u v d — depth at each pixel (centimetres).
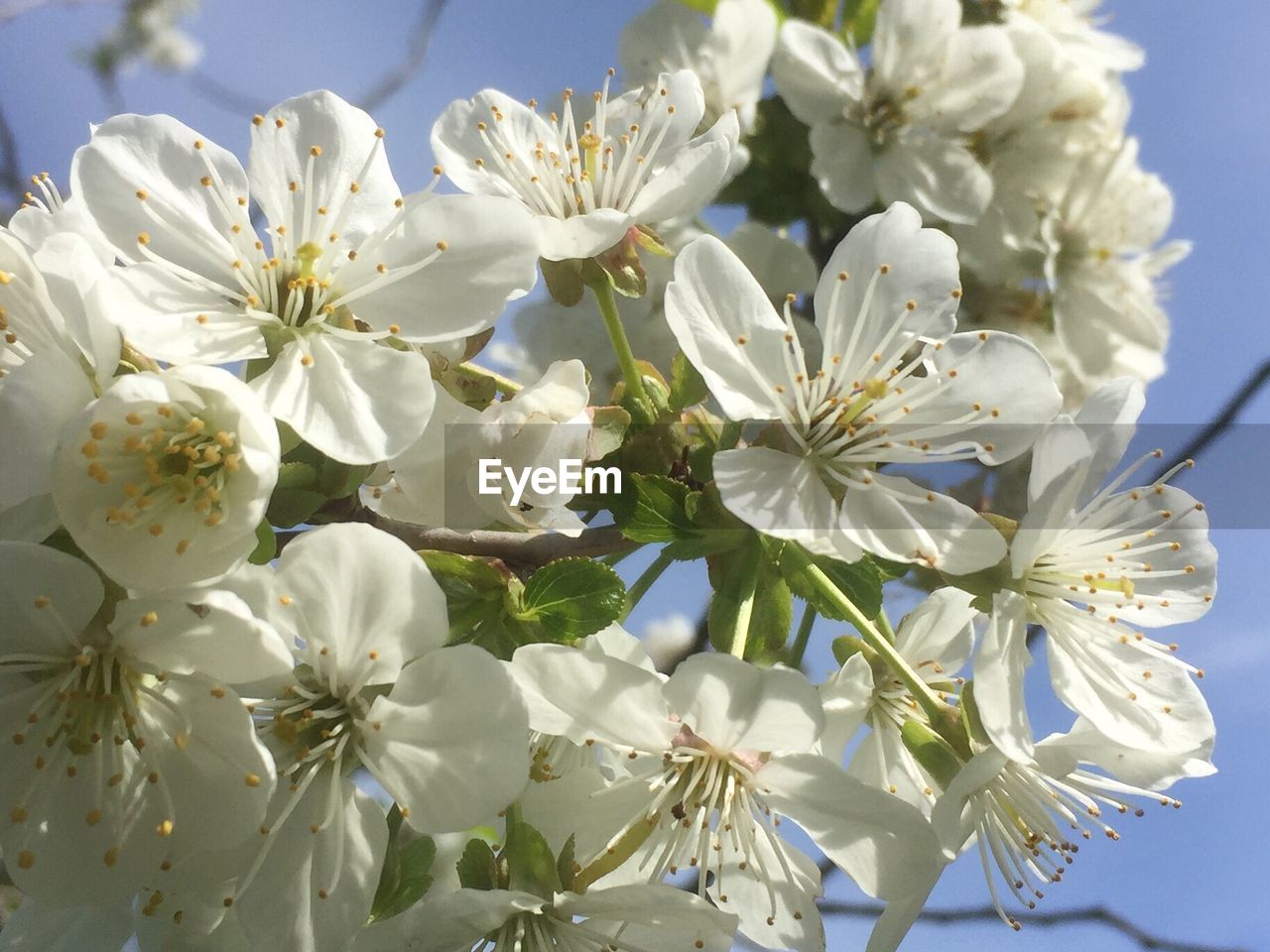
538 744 9
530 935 8
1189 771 9
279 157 9
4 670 7
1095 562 9
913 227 9
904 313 9
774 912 9
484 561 8
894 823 8
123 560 7
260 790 7
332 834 8
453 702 8
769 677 8
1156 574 9
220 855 7
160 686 7
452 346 9
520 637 8
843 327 9
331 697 8
